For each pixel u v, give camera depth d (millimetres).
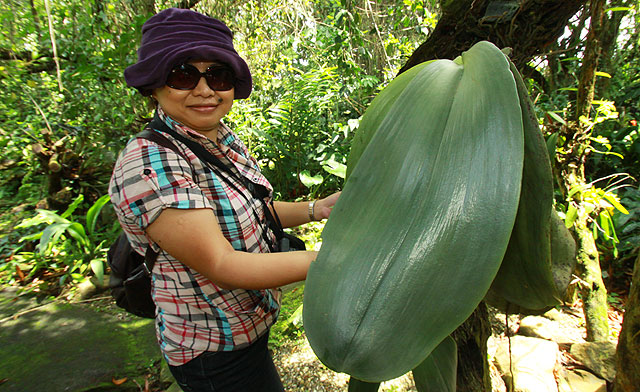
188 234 744
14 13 3496
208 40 826
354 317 422
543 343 1970
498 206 419
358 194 514
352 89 4219
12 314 2584
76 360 2078
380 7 4969
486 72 513
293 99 4840
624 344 1039
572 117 2104
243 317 967
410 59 996
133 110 3730
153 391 1873
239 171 960
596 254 2000
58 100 4102
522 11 806
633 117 3381
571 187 1942
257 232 968
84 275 3004
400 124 542
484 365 1006
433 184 469
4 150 4078
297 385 1909
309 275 479
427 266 424
